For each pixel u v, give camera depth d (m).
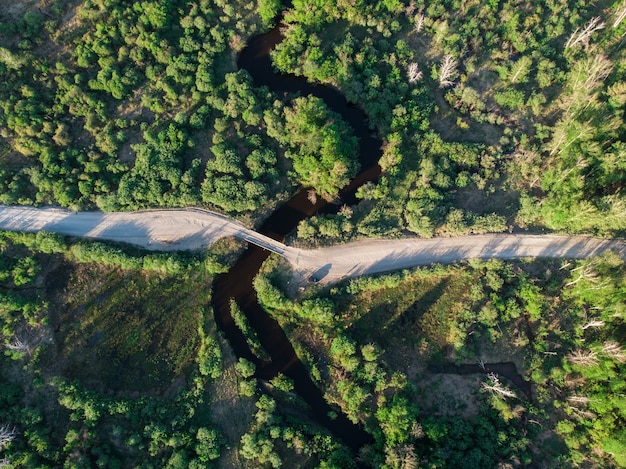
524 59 120.62
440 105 123.19
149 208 115.38
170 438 98.94
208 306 110.94
